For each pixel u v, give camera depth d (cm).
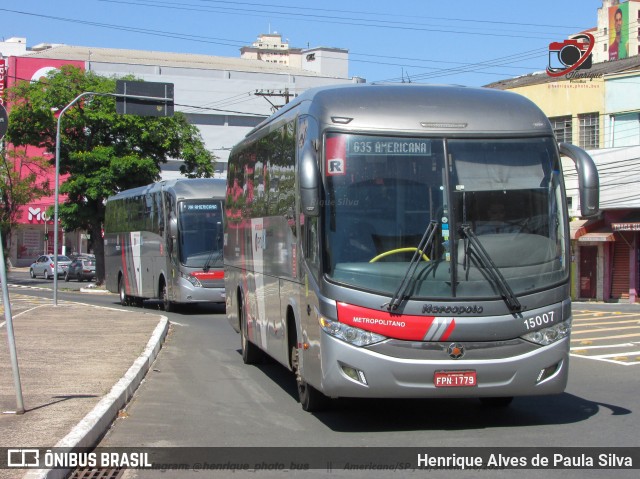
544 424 858
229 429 854
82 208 4181
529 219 811
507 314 781
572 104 3481
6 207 5294
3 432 756
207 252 2370
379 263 785
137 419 909
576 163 820
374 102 829
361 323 772
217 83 7094
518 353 785
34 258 6925
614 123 3366
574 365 1330
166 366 1341
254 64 7925
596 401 997
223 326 2069
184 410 962
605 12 7219
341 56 9162
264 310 1141
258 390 1104
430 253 784
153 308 2788
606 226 3353
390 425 861
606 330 1936
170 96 2666
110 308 2455
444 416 906
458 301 773
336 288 782
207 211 2394
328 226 797
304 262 862
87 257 5359
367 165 805
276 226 1047
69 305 2605
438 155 808
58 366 1193
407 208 797
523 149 825
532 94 3628
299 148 900
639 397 1026
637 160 3203
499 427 845
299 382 935
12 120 4031
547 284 800
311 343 837
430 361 768
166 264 2456
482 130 821
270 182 1094
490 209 803
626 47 6706
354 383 773
